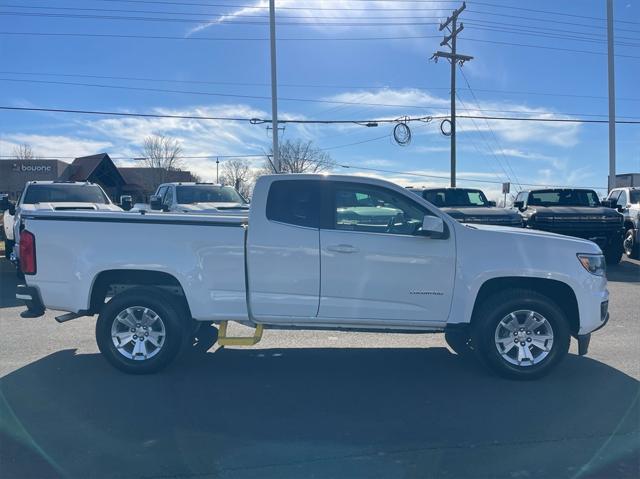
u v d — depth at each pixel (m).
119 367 5.82
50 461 3.94
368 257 5.60
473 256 5.62
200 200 14.60
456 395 5.25
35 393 5.28
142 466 3.88
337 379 5.74
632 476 3.73
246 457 4.00
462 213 13.56
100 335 5.80
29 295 5.83
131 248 5.73
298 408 4.93
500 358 5.61
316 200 5.73
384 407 4.96
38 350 6.74
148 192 51.50
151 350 5.86
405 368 6.11
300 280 5.64
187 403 5.05
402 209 5.78
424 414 4.79
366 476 3.73
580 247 5.70
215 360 6.39
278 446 4.18
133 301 5.75
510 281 5.73
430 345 7.09
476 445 4.19
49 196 12.94
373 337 7.48
